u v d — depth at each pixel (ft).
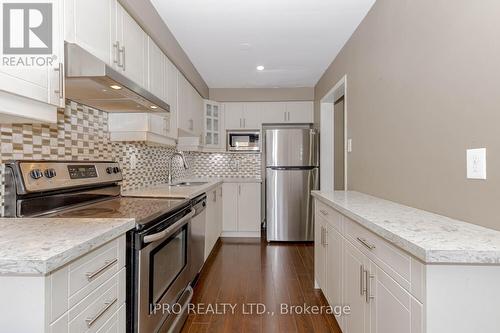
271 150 14.52
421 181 5.43
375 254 4.37
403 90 6.09
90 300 3.43
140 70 7.14
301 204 14.43
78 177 5.94
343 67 10.29
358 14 8.08
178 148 13.58
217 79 14.42
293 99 15.88
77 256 3.01
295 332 6.73
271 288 9.04
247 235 15.46
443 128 4.81
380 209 5.45
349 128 9.55
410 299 3.38
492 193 3.82
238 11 7.90
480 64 4.00
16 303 2.70
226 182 15.34
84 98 6.11
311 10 7.86
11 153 4.77
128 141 7.97
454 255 2.95
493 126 3.79
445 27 4.75
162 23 8.31
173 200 7.16
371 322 4.54
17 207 4.67
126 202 6.78
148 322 4.84
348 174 9.61
